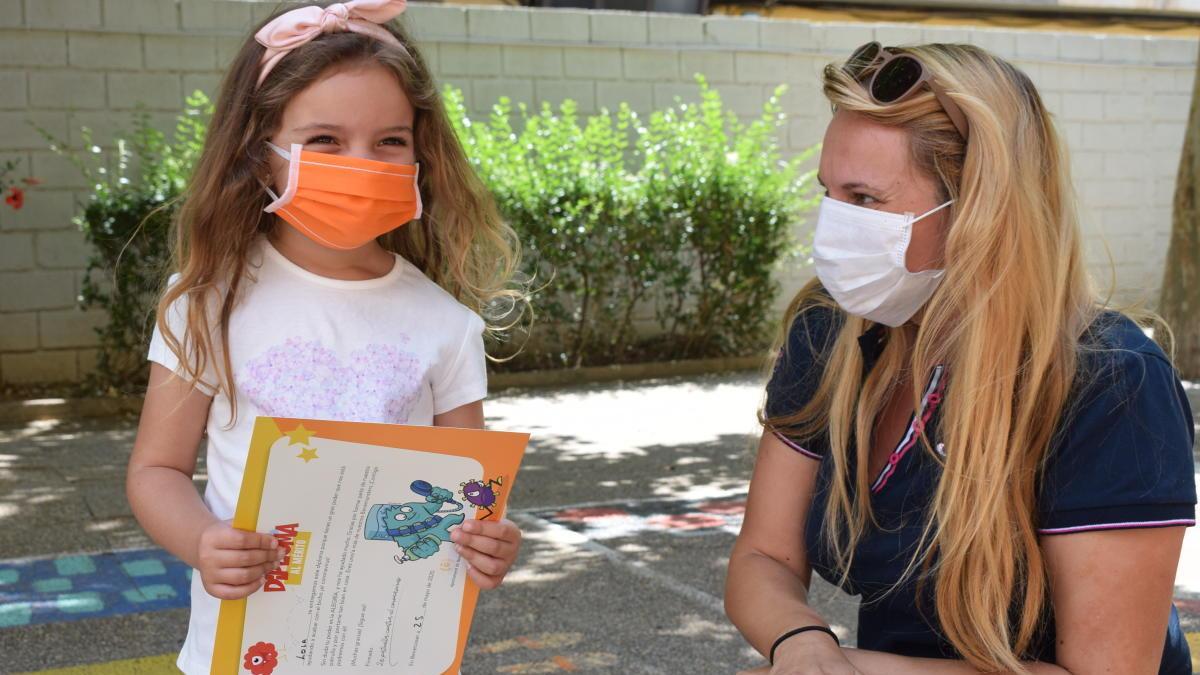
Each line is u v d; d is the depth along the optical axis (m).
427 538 1.97
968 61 1.86
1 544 5.61
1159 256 14.24
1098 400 1.79
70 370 9.92
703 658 4.23
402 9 2.19
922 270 1.90
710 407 9.62
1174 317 10.63
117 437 8.46
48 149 9.79
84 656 4.23
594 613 4.69
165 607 4.75
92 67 9.88
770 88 12.31
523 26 11.34
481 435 1.95
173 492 2.04
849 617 4.66
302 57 2.09
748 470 7.28
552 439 8.31
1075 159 13.77
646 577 5.14
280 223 2.23
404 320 2.21
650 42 11.80
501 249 2.53
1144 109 14.01
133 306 9.45
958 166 1.84
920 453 1.93
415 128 2.33
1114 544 1.77
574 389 10.60
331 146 2.11
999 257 1.79
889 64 1.87
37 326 9.82
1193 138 10.45
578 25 11.52
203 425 2.17
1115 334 1.83
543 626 4.54
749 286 11.54
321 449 1.87
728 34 12.09
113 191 9.77
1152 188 14.16
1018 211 1.79
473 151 10.57
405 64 2.16
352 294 2.18
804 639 1.93
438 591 1.99
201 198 2.13
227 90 2.17
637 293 11.30
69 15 9.79
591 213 10.91
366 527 1.93
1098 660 1.78
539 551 5.53
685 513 6.25
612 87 11.71
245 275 2.15
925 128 1.84
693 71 11.99
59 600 4.82
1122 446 1.77
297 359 2.11
